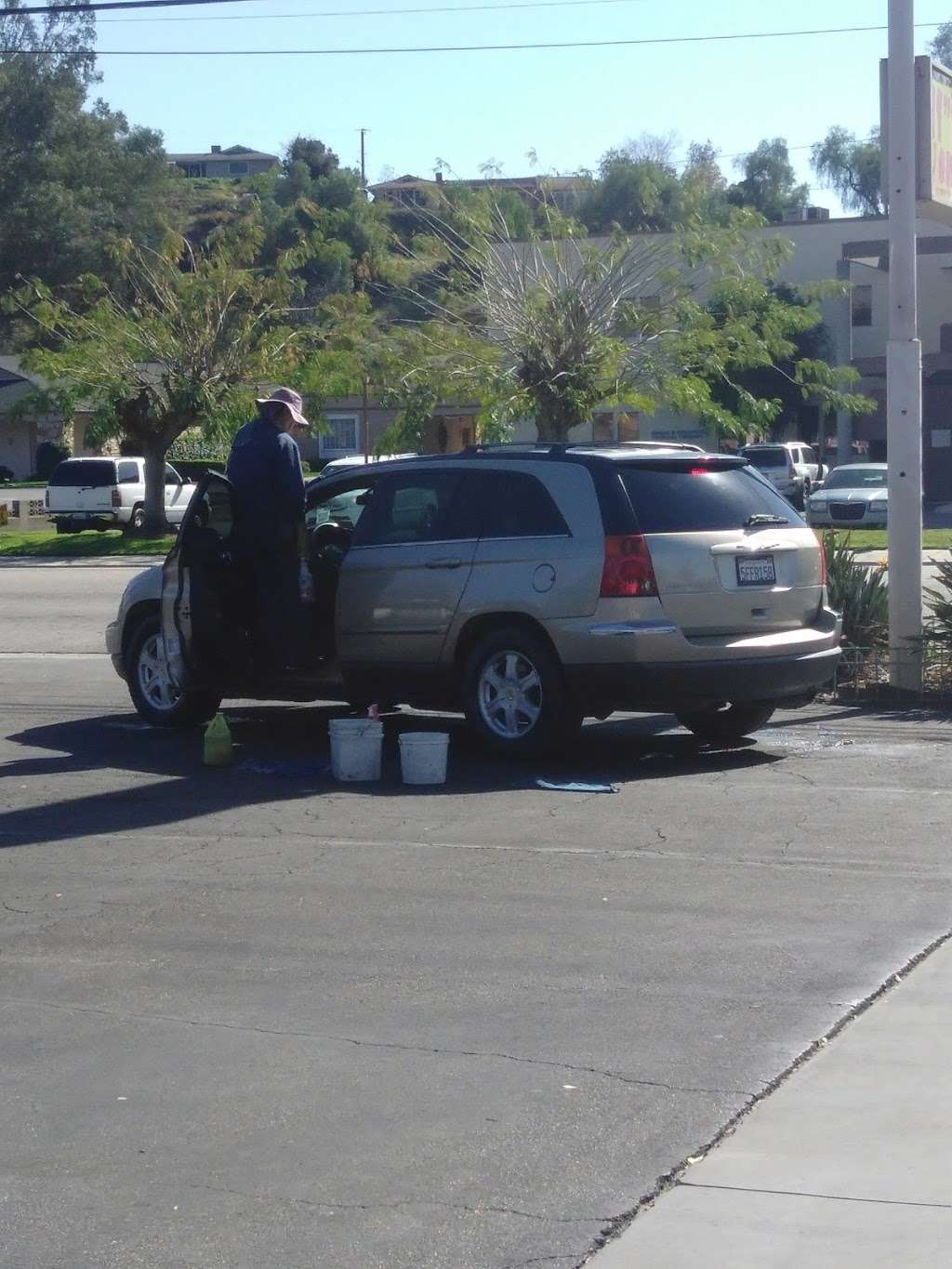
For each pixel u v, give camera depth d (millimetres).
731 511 10539
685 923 7074
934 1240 4195
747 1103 5121
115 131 77875
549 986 6273
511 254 32562
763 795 9734
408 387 32469
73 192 73500
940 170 13477
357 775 10297
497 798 9758
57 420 66000
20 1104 5238
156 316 36188
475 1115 5074
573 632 10242
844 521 36844
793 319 33000
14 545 36594
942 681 13117
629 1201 4461
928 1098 5133
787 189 97625
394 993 6246
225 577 11352
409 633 11055
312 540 12180
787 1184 4543
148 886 7867
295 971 6535
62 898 7680
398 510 11289
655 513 10258
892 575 13180
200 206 84125
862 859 8164
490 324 32156
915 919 7098
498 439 31562
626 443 11141
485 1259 4160
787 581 10648
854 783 10062
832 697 13195
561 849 8461
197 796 9938
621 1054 5555
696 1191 4520
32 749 11633
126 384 35312
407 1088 5305
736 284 32438
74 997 6285
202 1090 5332
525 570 10484
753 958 6562
